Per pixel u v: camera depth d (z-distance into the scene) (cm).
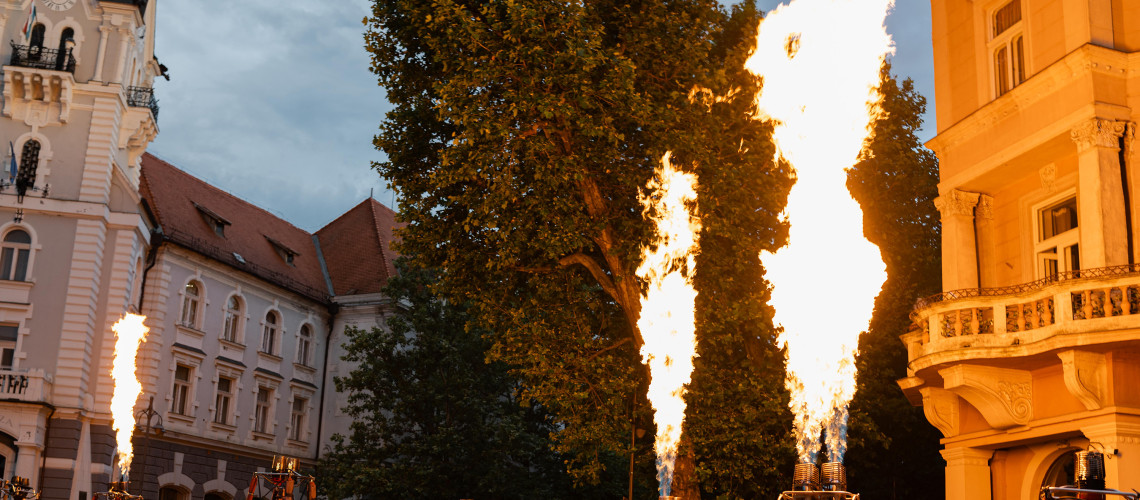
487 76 1986
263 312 4794
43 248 3888
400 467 3669
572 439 2092
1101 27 1658
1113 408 1512
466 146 2080
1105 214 1578
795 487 1153
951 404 1903
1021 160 1781
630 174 2073
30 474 3591
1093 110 1609
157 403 4103
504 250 2106
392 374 3944
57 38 4066
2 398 3600
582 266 2309
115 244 3994
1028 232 1839
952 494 1877
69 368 3791
